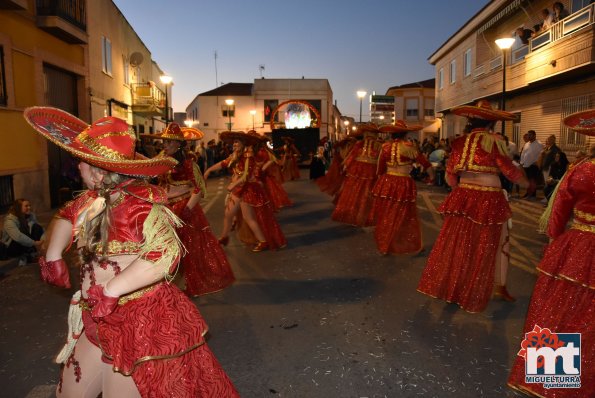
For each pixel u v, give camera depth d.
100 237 2.24
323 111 52.94
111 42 20.42
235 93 55.41
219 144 29.72
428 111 52.78
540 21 19.69
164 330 2.27
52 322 5.06
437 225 10.06
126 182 2.30
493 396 3.48
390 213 7.41
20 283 6.42
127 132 2.30
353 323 4.81
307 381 3.72
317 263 7.03
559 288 3.33
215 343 4.39
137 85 25.48
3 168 11.17
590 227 3.25
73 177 13.81
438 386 3.62
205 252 5.57
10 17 11.52
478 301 4.96
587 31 14.06
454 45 27.98
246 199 7.55
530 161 13.87
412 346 4.28
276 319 4.93
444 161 17.73
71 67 15.02
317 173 21.36
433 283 5.32
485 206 4.94
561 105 17.50
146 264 2.15
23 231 7.41
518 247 7.97
